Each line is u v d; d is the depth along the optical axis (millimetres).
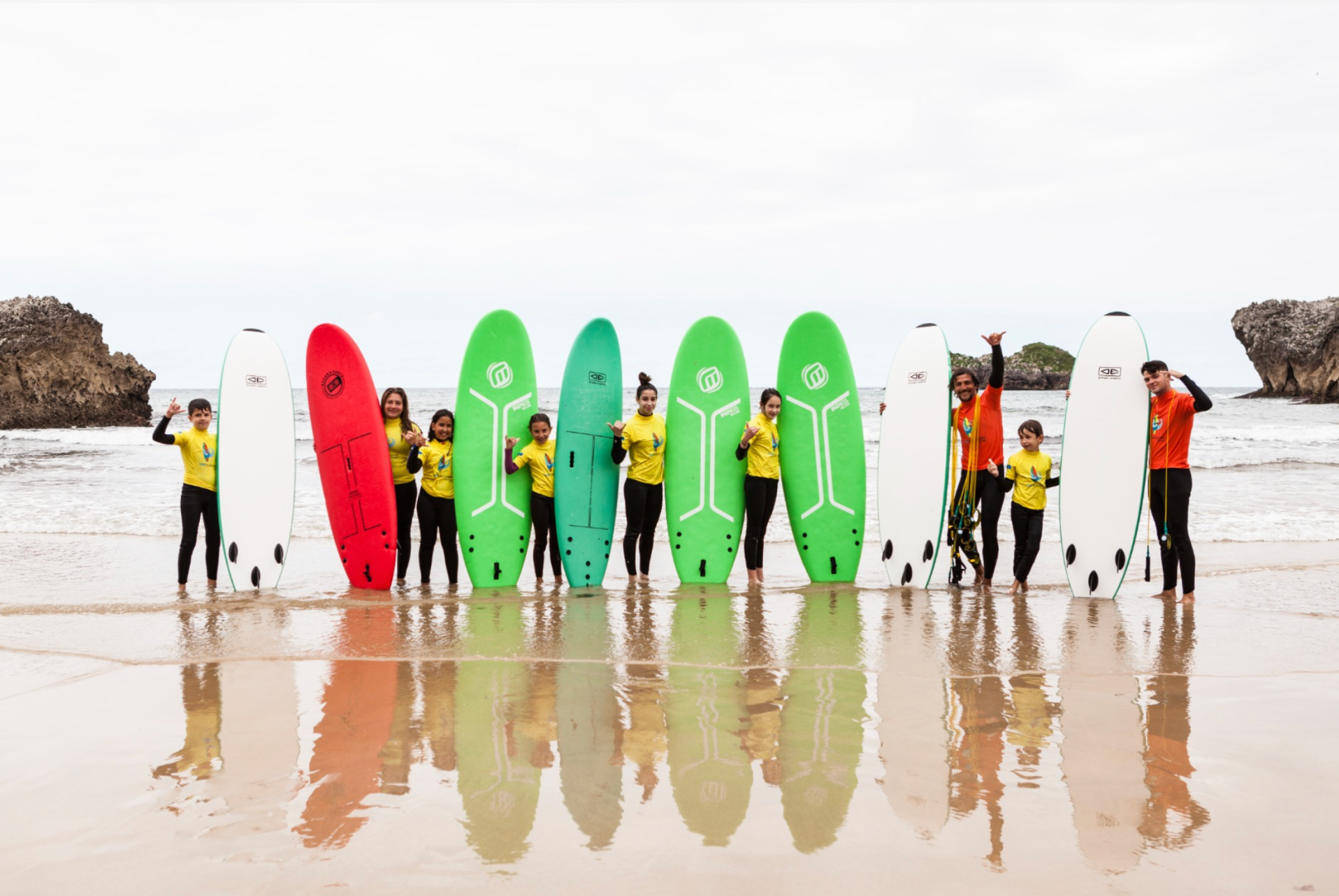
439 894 1851
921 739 2814
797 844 2088
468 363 6117
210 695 3305
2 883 1905
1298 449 16656
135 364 36062
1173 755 2672
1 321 32188
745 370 6125
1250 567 6484
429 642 4148
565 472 5957
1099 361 5566
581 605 5133
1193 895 1855
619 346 6195
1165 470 5219
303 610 4945
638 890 1868
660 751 2717
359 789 2418
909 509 5883
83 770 2549
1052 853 2039
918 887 1880
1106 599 5324
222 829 2170
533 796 2371
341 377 5871
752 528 5812
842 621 4648
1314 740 2797
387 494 5715
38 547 7566
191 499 5633
